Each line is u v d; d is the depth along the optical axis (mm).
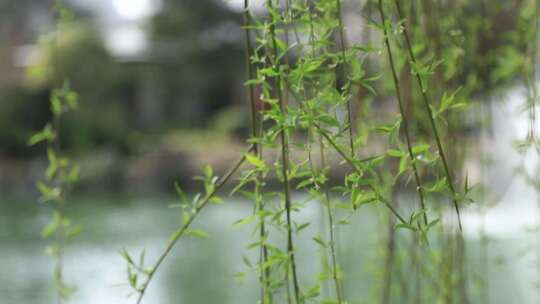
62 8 2322
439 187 1306
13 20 20938
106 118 16609
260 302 1523
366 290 3127
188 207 1481
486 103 2291
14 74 16891
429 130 2018
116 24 21906
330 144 1354
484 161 2348
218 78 21547
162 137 18500
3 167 15023
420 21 1939
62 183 2164
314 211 6574
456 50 1957
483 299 2426
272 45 1368
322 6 1413
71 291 2217
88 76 16922
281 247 5273
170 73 20969
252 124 1484
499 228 5801
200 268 5625
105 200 11969
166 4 20766
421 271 2078
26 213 10289
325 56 1360
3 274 5773
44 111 16422
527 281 4066
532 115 1856
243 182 1438
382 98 2209
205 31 20891
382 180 2023
